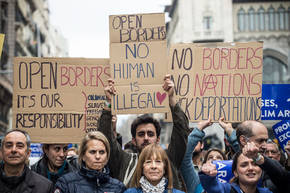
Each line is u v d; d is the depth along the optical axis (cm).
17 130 428
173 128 460
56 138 510
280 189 396
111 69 488
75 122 515
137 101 479
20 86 520
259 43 516
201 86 513
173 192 402
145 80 483
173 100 467
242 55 516
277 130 484
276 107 566
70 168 511
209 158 573
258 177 401
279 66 4694
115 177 468
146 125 486
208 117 509
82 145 420
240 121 511
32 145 852
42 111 516
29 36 4297
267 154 493
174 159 454
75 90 520
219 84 513
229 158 594
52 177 499
